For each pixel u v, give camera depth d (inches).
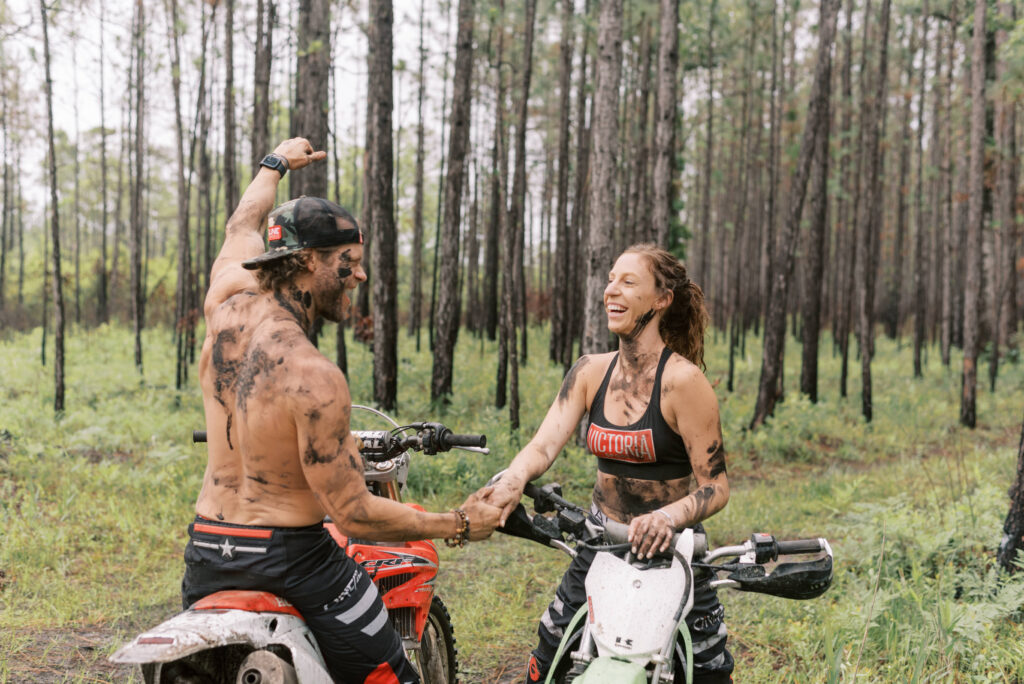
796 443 469.7
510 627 191.6
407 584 125.2
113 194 1860.2
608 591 88.2
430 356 796.6
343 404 85.0
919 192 841.5
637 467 103.9
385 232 486.3
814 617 187.2
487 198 1159.0
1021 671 152.6
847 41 759.1
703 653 97.6
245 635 81.0
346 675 93.4
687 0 749.3
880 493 336.8
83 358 806.5
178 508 294.4
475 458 341.1
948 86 820.0
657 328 104.5
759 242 1384.1
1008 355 864.9
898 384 751.1
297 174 586.2
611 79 377.7
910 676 149.5
